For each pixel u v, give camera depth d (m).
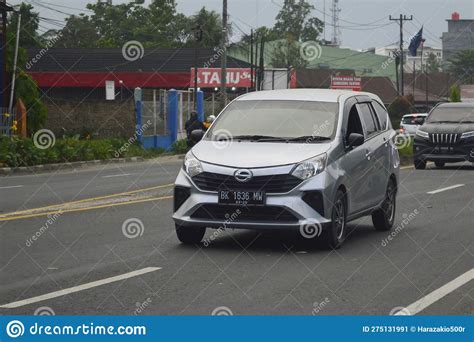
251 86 59.62
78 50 69.19
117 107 44.88
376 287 8.74
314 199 10.61
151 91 41.38
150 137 41.16
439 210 15.66
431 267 9.91
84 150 32.91
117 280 8.95
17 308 7.74
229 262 10.06
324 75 77.38
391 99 81.56
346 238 12.21
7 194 18.69
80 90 65.38
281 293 8.40
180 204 10.96
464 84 98.75
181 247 11.13
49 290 8.45
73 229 12.76
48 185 21.45
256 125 11.55
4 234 12.21
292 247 11.22
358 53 86.94
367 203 12.20
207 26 79.62
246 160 10.70
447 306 7.98
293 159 10.68
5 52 37.00
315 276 9.27
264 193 10.55
